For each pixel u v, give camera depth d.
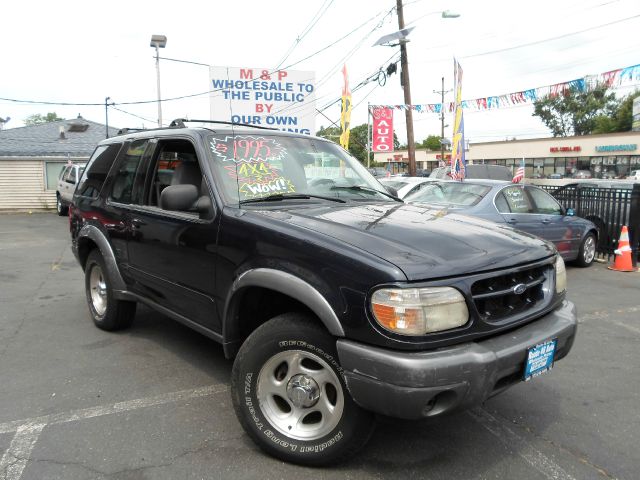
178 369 4.09
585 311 6.05
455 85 13.43
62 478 2.65
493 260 2.65
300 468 2.76
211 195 3.31
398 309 2.32
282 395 2.82
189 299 3.52
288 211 3.18
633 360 4.49
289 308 3.10
